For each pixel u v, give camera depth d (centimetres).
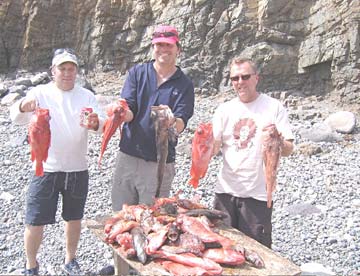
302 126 1212
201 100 1441
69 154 462
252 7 1467
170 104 466
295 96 1444
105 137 436
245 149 432
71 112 459
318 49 1412
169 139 419
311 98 1433
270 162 389
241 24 1466
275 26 1455
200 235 386
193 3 1503
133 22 1581
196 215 427
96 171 878
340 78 1393
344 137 1148
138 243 385
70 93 463
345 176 887
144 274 363
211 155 416
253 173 433
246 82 424
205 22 1493
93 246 597
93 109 470
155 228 401
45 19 1638
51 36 1655
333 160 984
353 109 1351
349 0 1363
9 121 1149
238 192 440
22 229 646
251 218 438
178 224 396
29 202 465
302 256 590
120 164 496
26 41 1642
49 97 458
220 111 449
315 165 952
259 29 1461
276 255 387
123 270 457
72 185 470
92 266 550
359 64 1362
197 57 1507
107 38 1617
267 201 400
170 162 485
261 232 437
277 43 1462
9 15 1644
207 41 1496
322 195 796
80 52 1648
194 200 477
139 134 476
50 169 459
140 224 412
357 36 1355
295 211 723
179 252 373
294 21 1452
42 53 1658
